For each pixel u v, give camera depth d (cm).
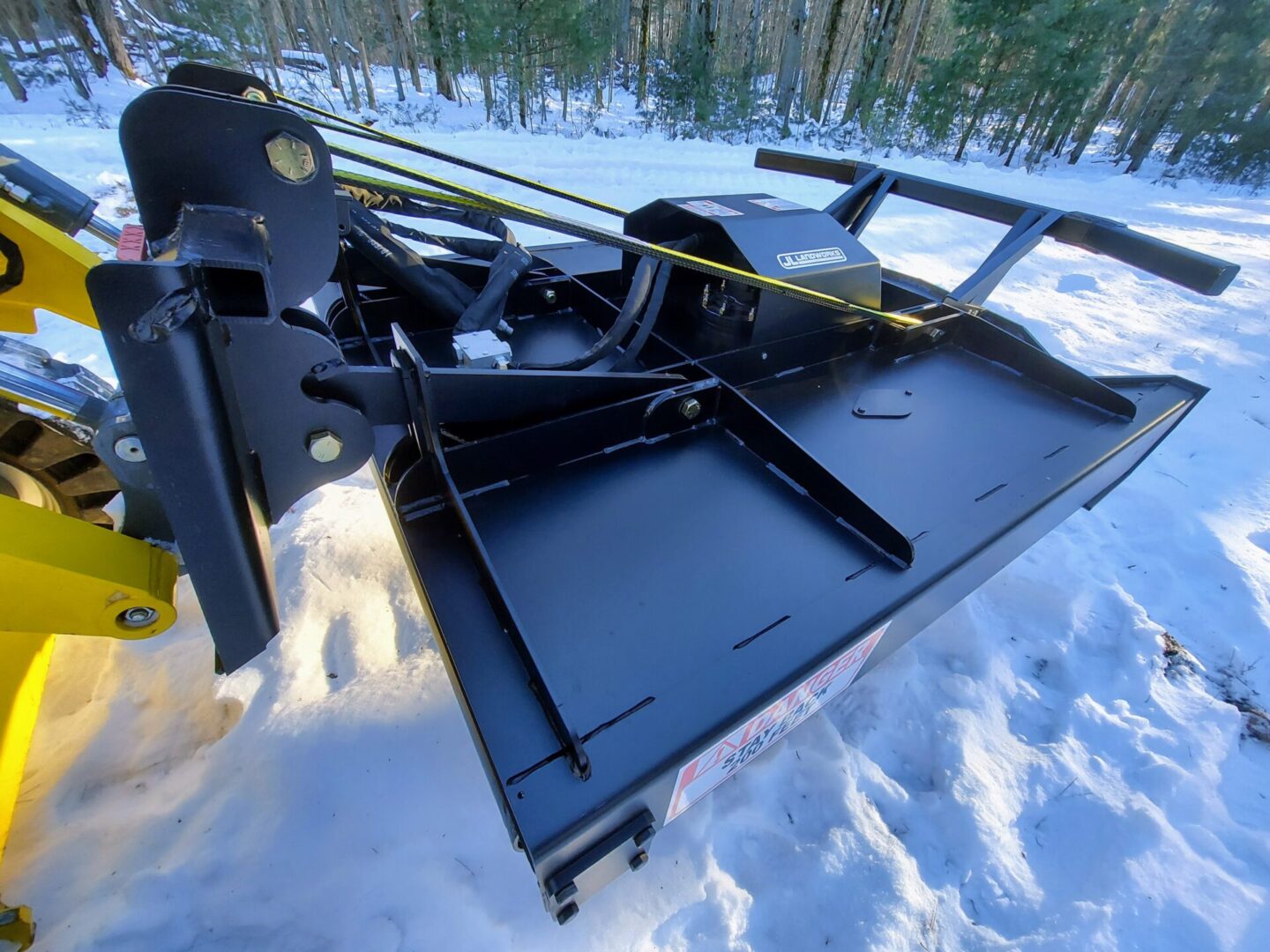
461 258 192
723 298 153
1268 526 228
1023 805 136
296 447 83
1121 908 119
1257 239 673
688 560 99
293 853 109
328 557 163
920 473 123
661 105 1013
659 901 111
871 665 114
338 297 167
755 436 122
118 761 123
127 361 59
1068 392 152
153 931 99
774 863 121
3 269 85
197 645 142
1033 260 512
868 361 167
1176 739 150
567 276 183
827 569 99
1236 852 130
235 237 63
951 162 999
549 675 80
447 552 95
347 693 133
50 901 102
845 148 1005
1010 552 123
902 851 124
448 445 110
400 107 947
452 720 128
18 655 105
